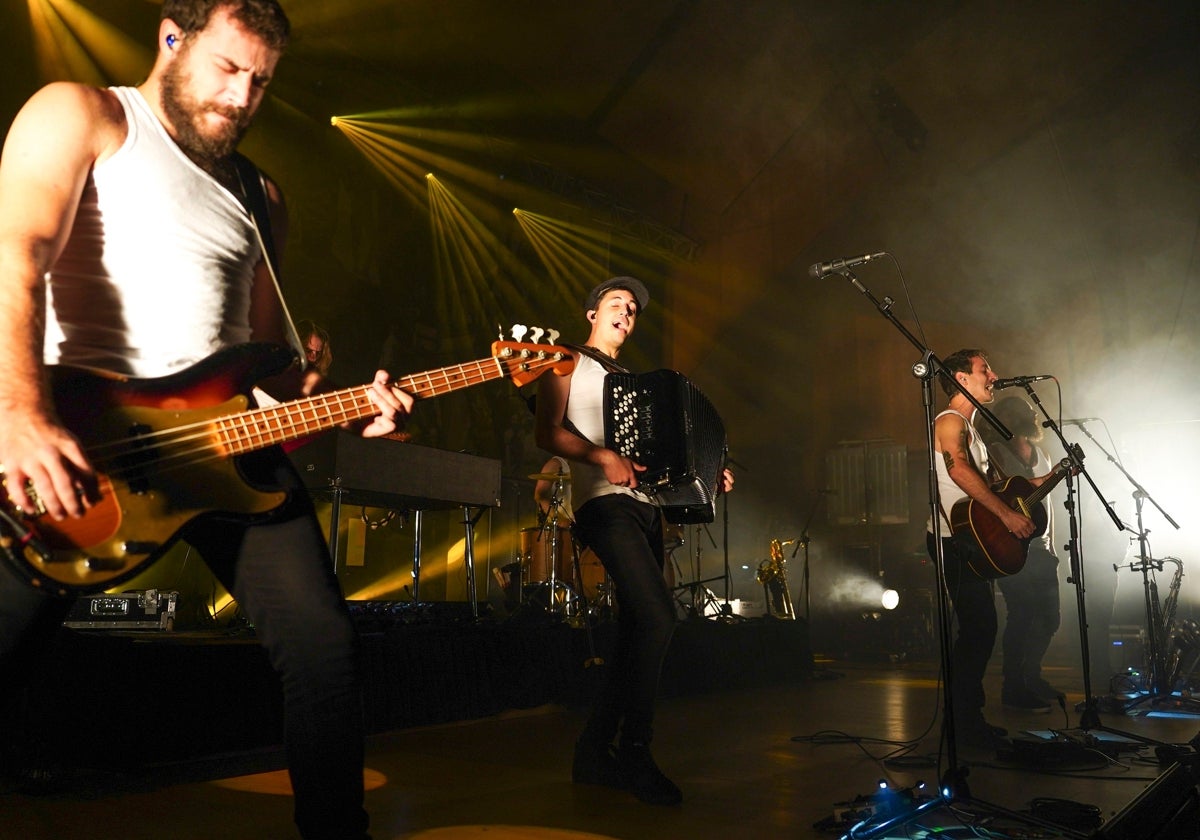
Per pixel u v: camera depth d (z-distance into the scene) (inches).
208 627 231.0
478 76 440.1
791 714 201.8
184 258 64.6
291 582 64.2
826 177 558.9
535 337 85.6
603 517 119.7
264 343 64.9
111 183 61.8
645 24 433.7
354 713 64.8
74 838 91.8
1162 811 119.4
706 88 478.0
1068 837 94.8
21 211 55.9
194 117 63.6
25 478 51.8
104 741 122.9
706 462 120.4
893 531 528.1
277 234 76.3
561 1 409.1
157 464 58.9
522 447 455.8
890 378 630.5
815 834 97.2
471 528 231.1
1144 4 492.7
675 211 540.7
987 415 128.8
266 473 65.2
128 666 126.8
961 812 102.0
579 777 121.4
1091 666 313.0
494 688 188.5
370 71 403.5
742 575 549.0
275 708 145.5
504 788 118.2
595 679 210.4
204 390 62.5
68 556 54.1
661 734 169.8
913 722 189.3
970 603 157.1
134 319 62.8
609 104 476.1
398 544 392.2
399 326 418.3
